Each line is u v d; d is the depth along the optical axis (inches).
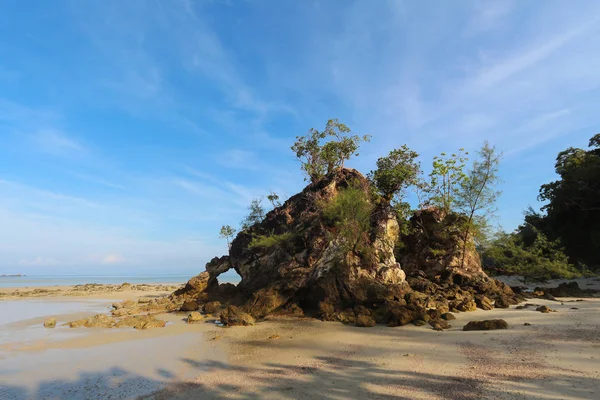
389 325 802.8
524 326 675.4
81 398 434.3
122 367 557.3
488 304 973.2
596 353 472.4
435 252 1291.8
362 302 962.1
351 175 1332.4
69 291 2359.7
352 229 1047.0
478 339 601.9
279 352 612.4
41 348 696.4
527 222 2501.2
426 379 422.6
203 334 802.2
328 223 1155.3
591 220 2059.5
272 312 1032.8
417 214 1427.2
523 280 1723.7
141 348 681.0
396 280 1058.1
